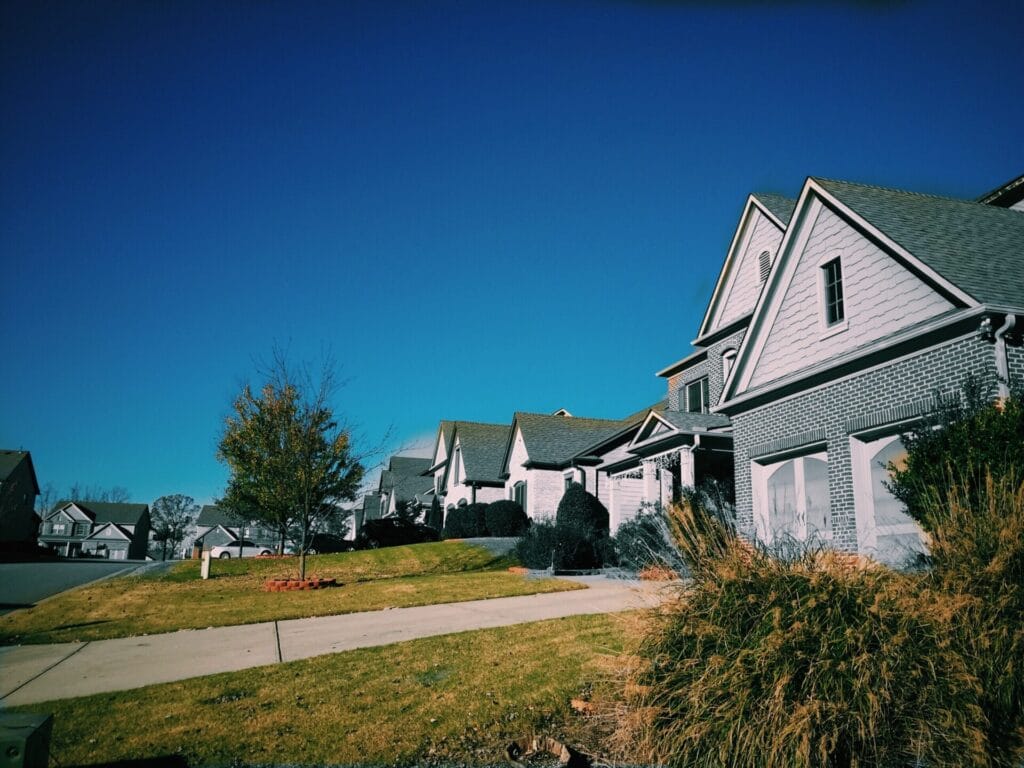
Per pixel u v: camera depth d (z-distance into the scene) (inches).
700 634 205.5
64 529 3526.1
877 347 451.2
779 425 547.8
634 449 800.3
